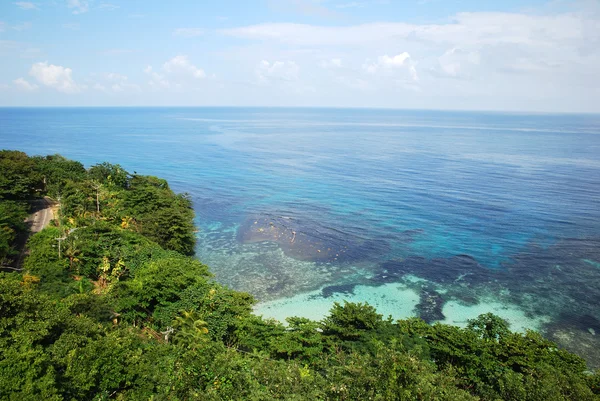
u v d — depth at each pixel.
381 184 134.12
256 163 174.25
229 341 43.91
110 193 87.56
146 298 45.84
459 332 40.94
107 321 40.66
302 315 55.88
